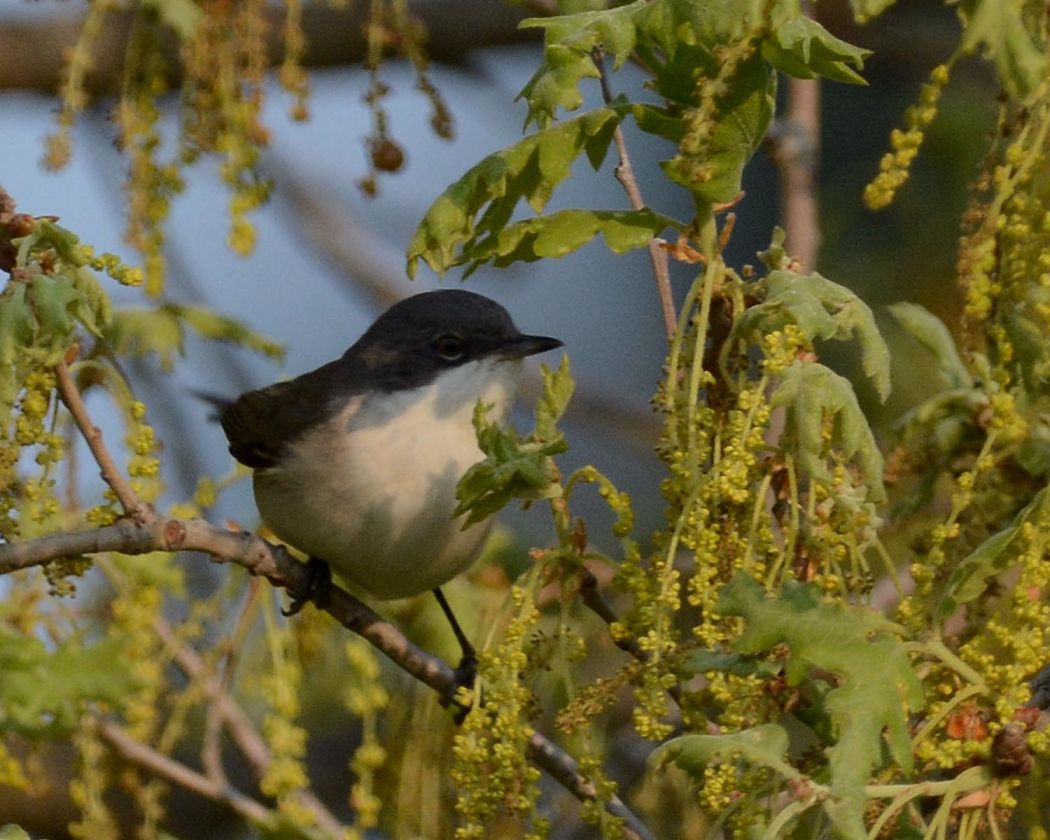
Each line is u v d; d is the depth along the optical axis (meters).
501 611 7.85
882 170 6.82
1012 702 6.72
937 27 16.69
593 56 8.55
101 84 14.09
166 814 14.04
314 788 14.98
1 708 7.95
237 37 9.94
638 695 6.70
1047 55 6.98
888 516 8.99
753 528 6.80
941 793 6.61
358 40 15.52
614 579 7.11
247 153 9.85
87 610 11.41
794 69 7.16
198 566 12.47
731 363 7.27
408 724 11.10
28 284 7.80
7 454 7.86
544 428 7.41
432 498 11.09
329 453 11.15
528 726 7.21
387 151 9.88
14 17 15.22
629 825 8.60
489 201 7.53
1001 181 6.89
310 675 12.12
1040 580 6.76
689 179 7.16
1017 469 8.15
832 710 6.34
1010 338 7.62
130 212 9.86
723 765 6.35
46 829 13.66
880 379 7.01
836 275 14.48
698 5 6.73
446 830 10.82
